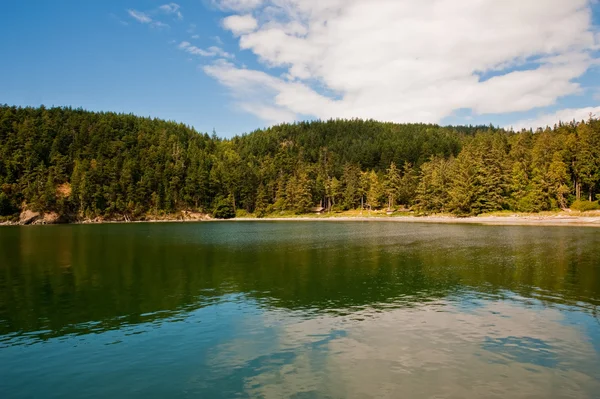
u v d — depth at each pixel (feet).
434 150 523.70
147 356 50.47
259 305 74.54
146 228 314.96
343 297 80.02
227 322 64.13
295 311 70.18
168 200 472.85
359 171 516.73
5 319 67.26
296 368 45.80
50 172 441.27
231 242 191.52
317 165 575.79
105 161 469.57
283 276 103.04
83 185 423.64
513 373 44.09
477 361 47.39
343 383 41.81
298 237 215.31
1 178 410.72
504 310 69.56
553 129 458.09
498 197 344.08
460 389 40.29
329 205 514.27
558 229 232.12
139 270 113.70
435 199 390.21
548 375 43.62
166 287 91.04
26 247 172.96
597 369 45.16
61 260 133.39
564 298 77.51
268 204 510.99
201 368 46.42
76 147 495.82
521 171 341.82
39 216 396.57
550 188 315.99
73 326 63.31
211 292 85.66
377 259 129.59
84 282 97.30
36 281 98.73
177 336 57.77
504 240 177.06
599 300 75.92
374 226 302.04
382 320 64.23
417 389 40.29
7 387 42.91
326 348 51.96
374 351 50.70
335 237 211.61
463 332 57.98
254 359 48.70
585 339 54.90
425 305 73.31
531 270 106.22
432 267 113.29
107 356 50.72
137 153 513.04
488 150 379.55
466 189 352.69
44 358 50.57
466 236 200.54
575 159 330.54
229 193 514.27
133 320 66.08
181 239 210.38
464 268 110.83
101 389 41.93
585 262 117.19
